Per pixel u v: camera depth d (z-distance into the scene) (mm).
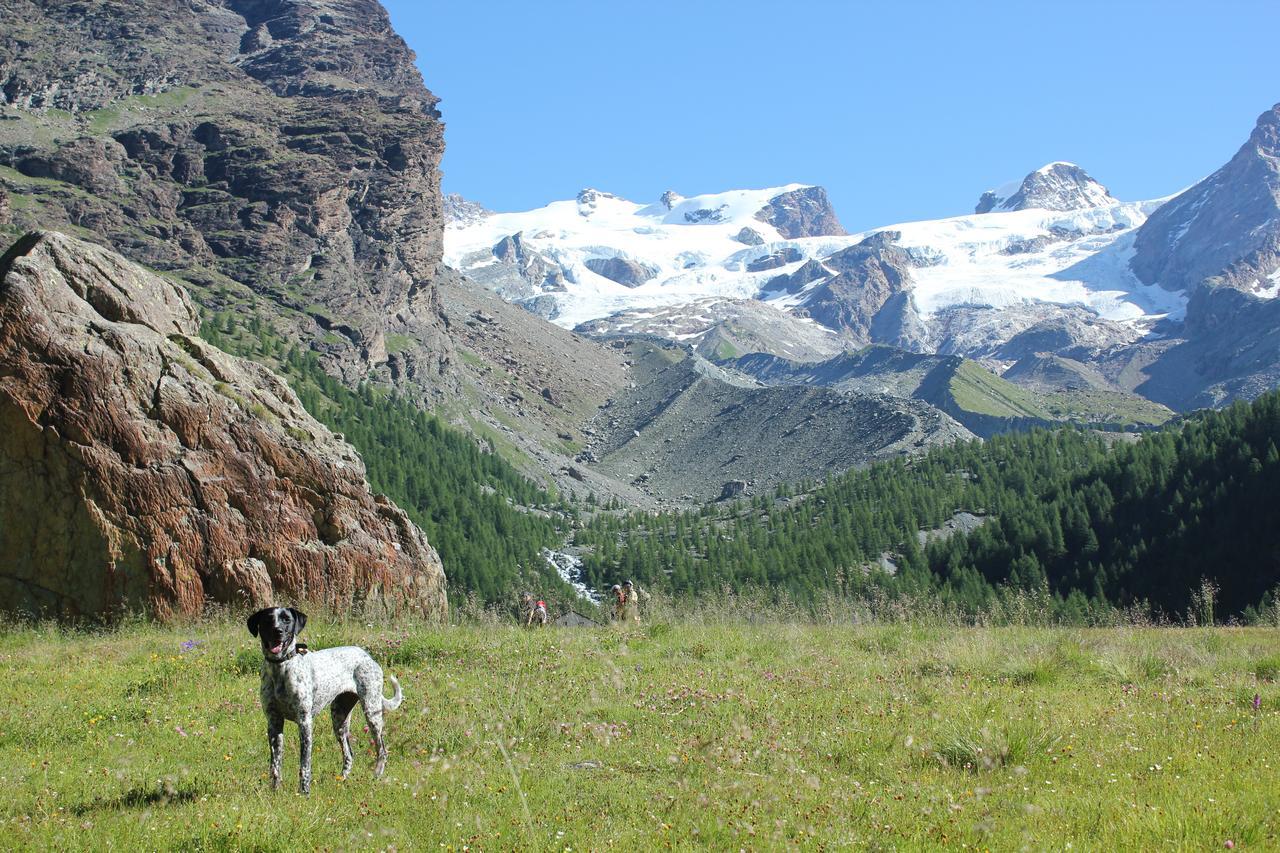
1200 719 13891
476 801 10531
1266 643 23750
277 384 36219
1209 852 8336
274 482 31969
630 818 9977
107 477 28734
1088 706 14914
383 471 160750
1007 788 10586
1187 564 110062
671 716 14336
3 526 27766
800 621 29297
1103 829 8984
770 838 9109
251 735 13664
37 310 29203
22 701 15781
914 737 12789
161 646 21391
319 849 9000
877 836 9133
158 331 33000
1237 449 121188
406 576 33312
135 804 10664
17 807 10641
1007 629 26031
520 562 154750
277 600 30203
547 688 16203
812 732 13297
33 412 28281
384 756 11648
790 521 181375
